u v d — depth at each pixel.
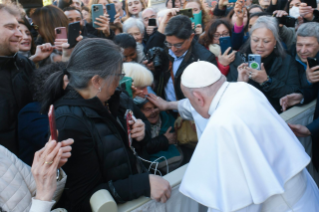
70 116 1.18
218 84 1.37
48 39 2.58
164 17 2.83
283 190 1.15
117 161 1.31
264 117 1.28
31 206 1.00
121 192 1.27
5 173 1.04
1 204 1.02
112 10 3.28
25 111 1.60
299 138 2.29
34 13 2.60
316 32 2.31
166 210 1.50
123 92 1.74
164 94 2.58
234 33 2.87
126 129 1.51
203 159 1.25
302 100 2.35
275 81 2.29
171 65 2.52
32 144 1.55
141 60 2.72
